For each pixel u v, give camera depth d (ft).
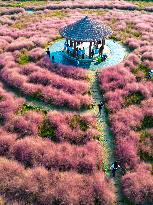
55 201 108.58
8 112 149.79
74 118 147.13
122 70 178.09
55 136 137.49
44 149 128.26
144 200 109.60
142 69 184.14
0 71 184.03
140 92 162.40
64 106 155.53
